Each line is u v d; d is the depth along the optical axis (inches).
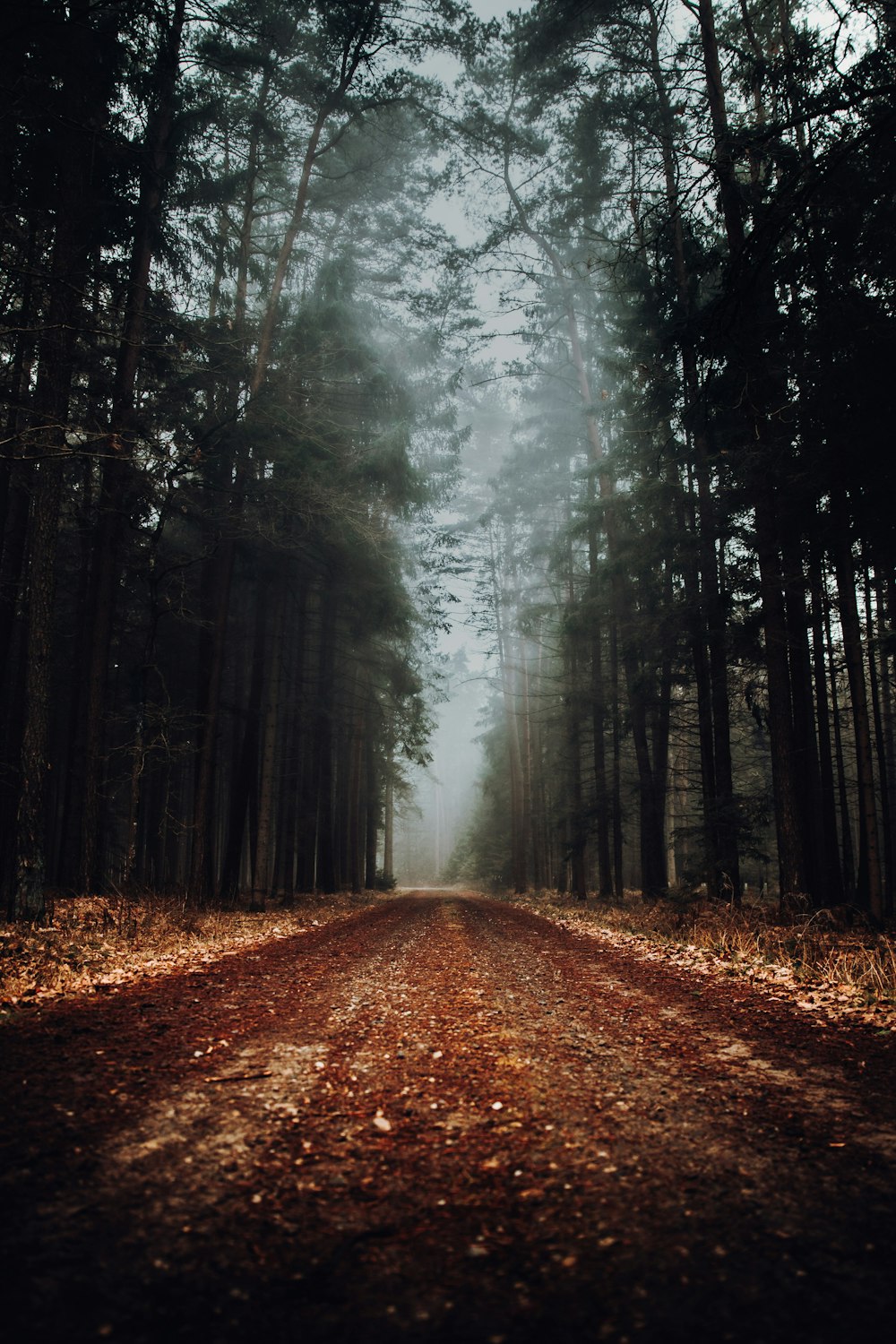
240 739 949.2
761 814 512.7
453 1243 97.5
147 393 593.3
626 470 657.0
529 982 297.3
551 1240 98.4
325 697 873.5
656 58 571.8
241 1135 132.7
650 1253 95.3
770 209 265.3
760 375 395.2
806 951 343.3
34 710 396.5
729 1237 99.3
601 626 739.4
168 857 1072.8
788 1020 228.5
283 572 682.2
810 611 542.3
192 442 556.7
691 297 543.2
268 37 506.9
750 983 293.3
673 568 615.8
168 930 427.5
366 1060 180.5
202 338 484.4
